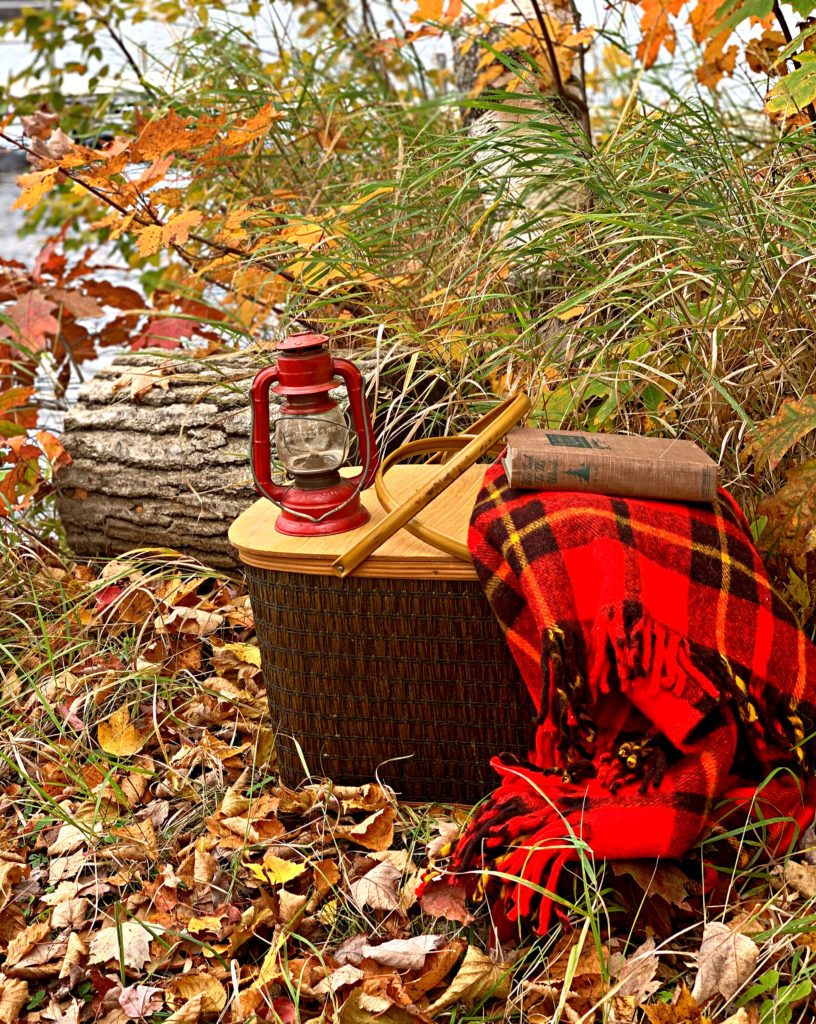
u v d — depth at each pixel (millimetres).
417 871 1676
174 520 2584
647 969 1444
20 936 1662
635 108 2812
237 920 1637
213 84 3365
